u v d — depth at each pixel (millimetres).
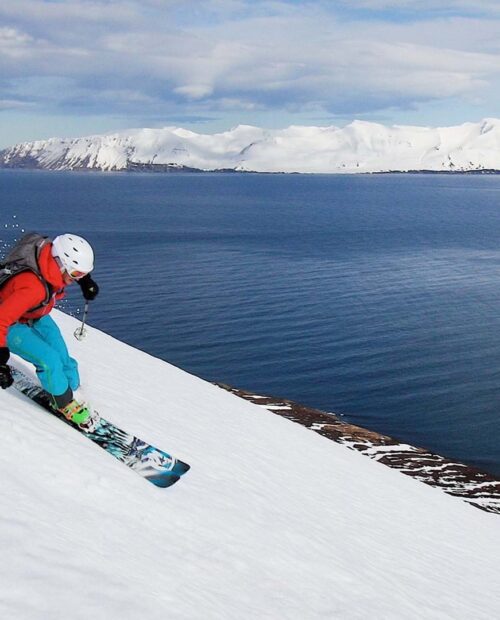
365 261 111562
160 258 107062
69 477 4555
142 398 9328
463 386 48844
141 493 5004
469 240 144250
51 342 5688
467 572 8242
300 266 104062
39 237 5180
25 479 4176
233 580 4539
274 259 110688
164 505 5090
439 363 54375
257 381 49125
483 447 38656
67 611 2914
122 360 12422
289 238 142125
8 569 3029
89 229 147875
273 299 77500
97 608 3059
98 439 5477
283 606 4574
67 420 5508
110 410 7699
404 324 67562
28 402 5648
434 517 10344
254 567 5020
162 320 65500
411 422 42250
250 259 109562
